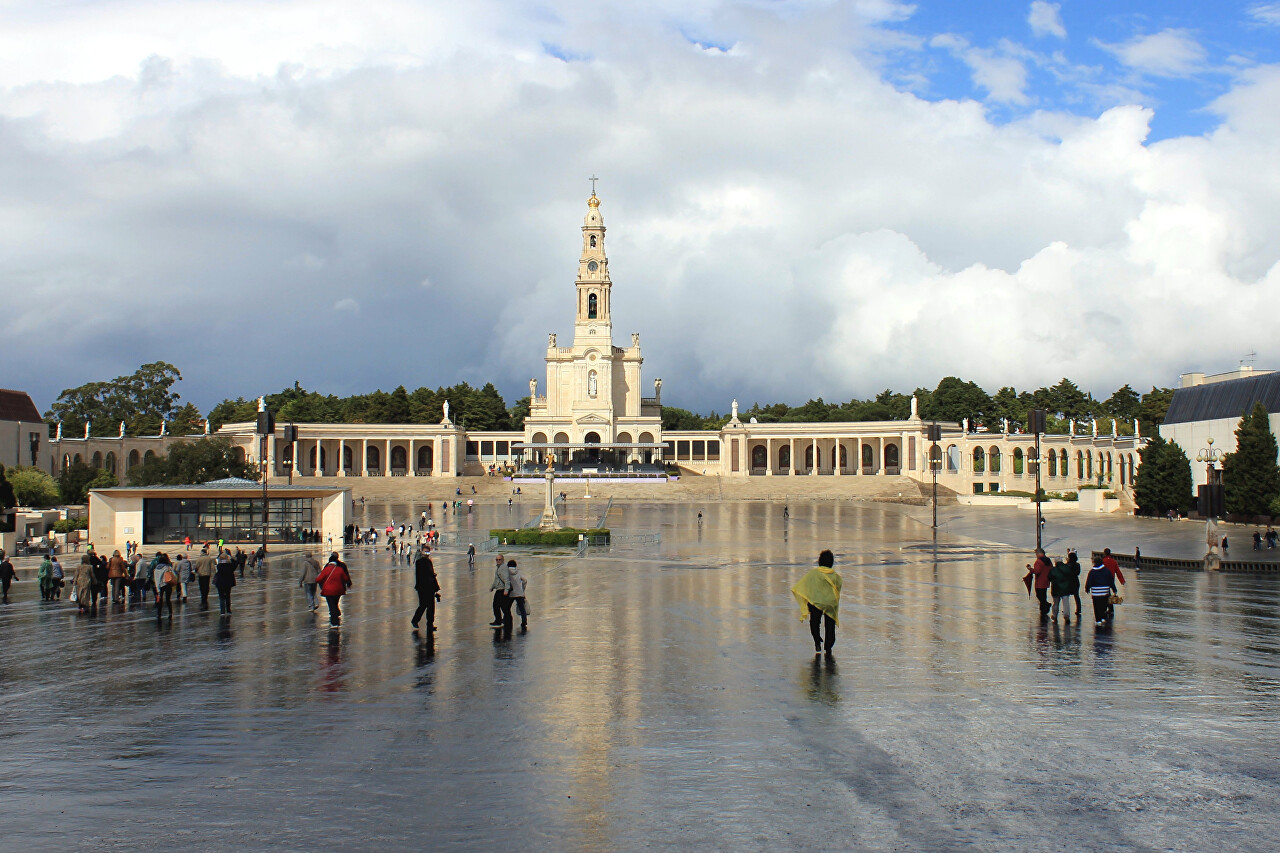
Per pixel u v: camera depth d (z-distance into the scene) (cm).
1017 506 11475
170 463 10488
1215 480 5234
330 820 1354
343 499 7081
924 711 1906
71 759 1652
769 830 1309
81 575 3631
